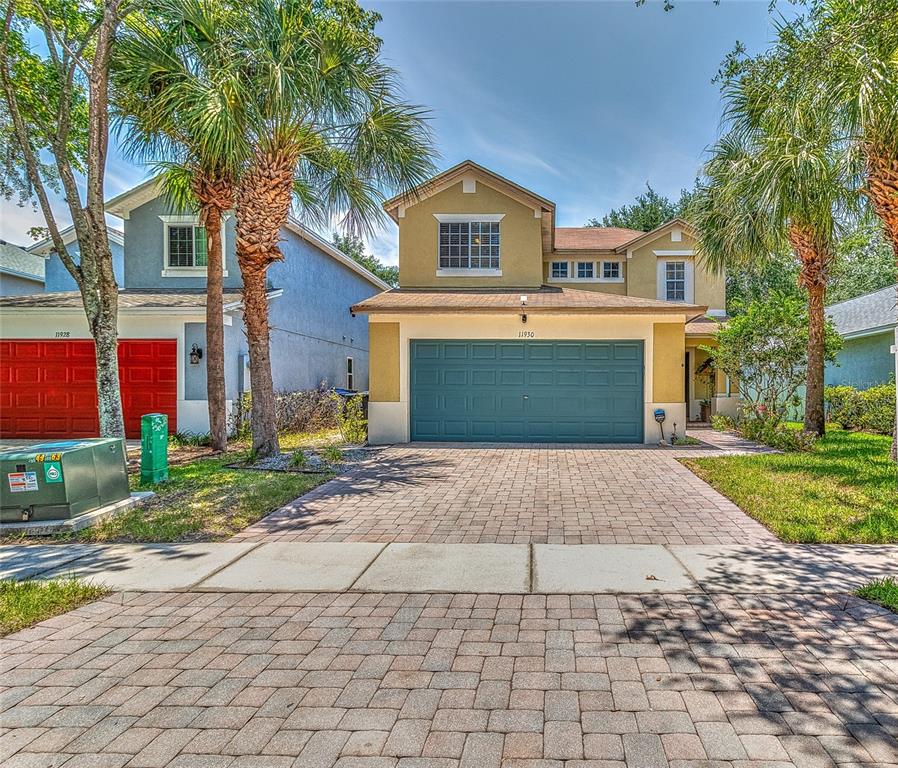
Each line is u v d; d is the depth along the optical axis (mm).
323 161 10055
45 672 3078
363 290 23969
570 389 12172
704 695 2777
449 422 12383
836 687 2828
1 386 13164
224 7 8438
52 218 8070
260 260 9320
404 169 9688
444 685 2908
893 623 3541
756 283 25625
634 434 12070
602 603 3936
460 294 13562
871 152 7418
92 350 13094
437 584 4352
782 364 12656
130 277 15766
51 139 8164
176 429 12945
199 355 12953
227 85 7715
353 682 2947
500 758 2334
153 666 3137
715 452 10594
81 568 4738
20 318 13141
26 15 8953
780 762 2287
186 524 5918
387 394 12258
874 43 6418
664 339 11984
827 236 9008
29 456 5684
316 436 14523
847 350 17203
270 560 4934
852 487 7035
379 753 2375
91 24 8914
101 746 2443
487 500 7059
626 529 5754
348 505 6855
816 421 12266
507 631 3529
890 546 5055
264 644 3395
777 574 4414
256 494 7172
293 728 2557
